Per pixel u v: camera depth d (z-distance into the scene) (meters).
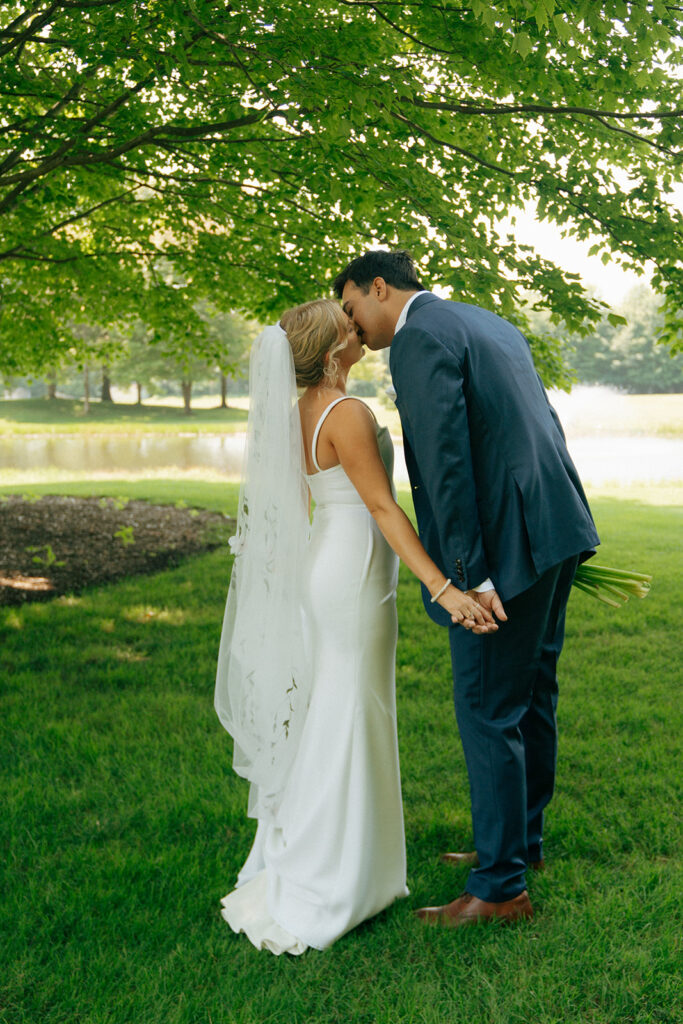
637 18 3.72
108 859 2.59
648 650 4.93
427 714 3.82
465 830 2.77
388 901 2.33
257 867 2.48
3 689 4.29
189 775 3.17
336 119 4.24
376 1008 1.93
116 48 4.20
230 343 42.88
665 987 1.93
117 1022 1.88
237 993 1.98
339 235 6.23
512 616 2.21
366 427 2.29
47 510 11.12
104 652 4.93
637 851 2.58
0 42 4.89
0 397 68.25
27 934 2.22
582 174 5.38
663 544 8.80
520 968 2.05
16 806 2.92
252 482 2.37
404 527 2.23
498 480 2.16
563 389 6.57
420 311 2.26
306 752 2.31
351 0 4.35
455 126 5.43
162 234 7.51
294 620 2.34
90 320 8.45
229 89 4.89
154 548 8.58
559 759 3.31
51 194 5.81
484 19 3.43
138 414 47.81
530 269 5.34
